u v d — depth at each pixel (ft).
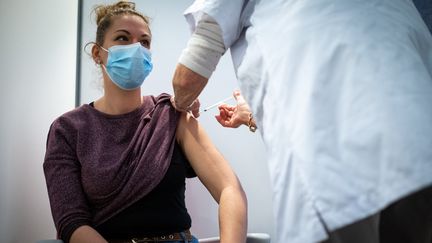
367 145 2.06
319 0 2.57
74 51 5.32
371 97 2.13
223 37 2.87
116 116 4.22
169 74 5.46
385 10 2.57
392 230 2.43
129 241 3.73
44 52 5.26
